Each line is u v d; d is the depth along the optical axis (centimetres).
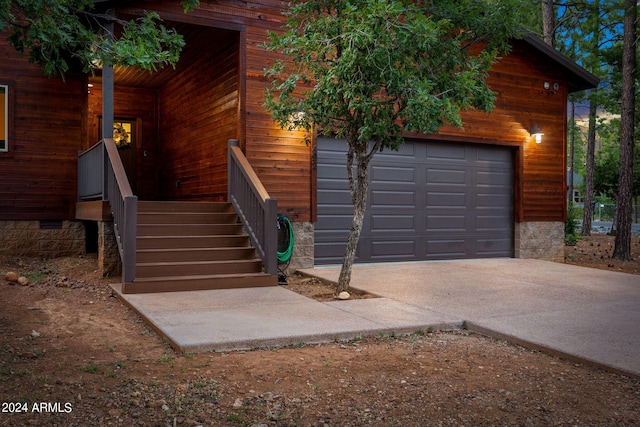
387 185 1059
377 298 699
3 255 957
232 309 613
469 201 1152
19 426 312
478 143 1145
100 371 412
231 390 379
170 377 403
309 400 365
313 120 720
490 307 652
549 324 566
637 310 641
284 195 948
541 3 1886
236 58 923
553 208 1235
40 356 449
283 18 947
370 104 641
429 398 372
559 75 1240
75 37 567
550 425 331
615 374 426
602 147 4906
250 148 916
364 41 607
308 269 954
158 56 533
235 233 860
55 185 1004
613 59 1839
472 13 735
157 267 734
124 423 322
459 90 701
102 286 764
